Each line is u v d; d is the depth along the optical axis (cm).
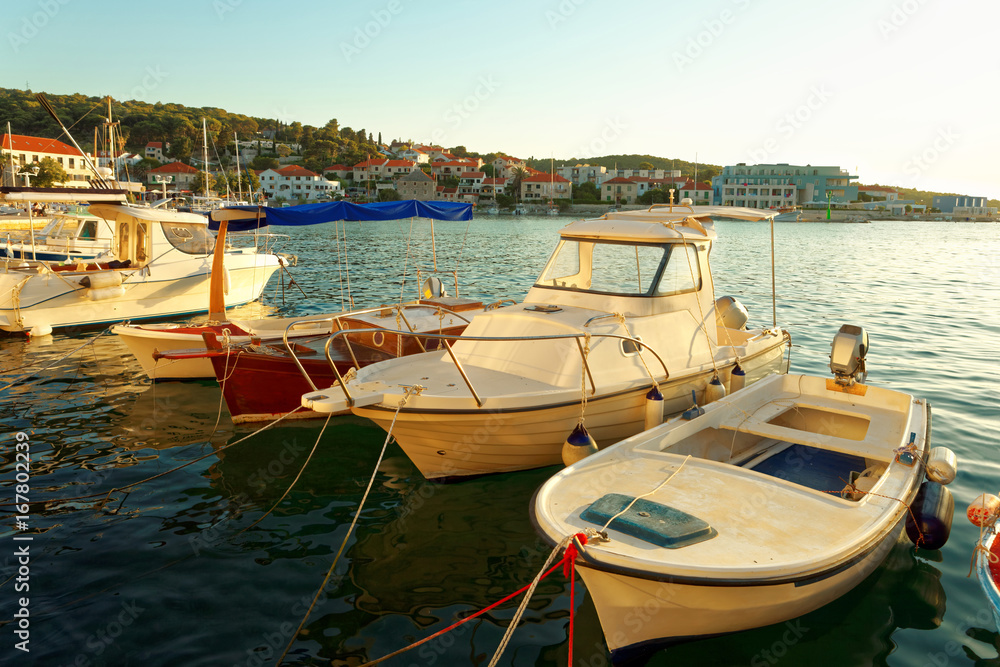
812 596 408
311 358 815
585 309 746
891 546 478
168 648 422
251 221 1073
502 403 591
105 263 1523
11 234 2203
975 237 6412
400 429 607
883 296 1906
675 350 741
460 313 991
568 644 429
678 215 837
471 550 547
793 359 1128
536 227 6562
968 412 834
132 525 588
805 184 11662
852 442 571
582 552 378
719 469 504
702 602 385
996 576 467
